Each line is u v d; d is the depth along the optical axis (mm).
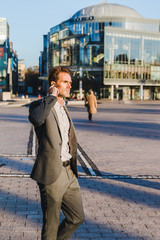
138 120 17938
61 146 2461
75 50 72500
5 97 46875
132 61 70500
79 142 9719
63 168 2490
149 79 72000
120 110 29062
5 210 3912
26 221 3582
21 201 4262
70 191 2521
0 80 99188
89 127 13812
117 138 10719
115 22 71062
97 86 69312
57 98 2541
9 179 5363
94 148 8680
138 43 70562
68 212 2547
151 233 3377
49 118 2391
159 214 3934
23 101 44375
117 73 69750
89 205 4191
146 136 11305
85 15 80562
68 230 2564
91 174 5832
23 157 7262
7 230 3328
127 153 8008
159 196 4652
